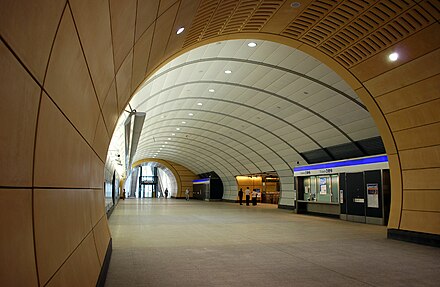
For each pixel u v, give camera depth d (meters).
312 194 22.47
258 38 9.81
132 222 15.56
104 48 3.65
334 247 9.23
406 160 10.76
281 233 12.11
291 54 13.38
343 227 14.42
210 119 25.41
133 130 16.64
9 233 1.64
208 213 22.25
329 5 8.18
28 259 1.92
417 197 10.43
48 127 2.31
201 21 7.57
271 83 16.53
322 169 20.48
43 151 2.23
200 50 12.89
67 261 3.02
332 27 9.03
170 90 17.12
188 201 45.06
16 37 1.60
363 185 16.95
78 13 2.45
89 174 4.66
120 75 5.34
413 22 7.96
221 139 31.25
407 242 10.23
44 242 2.26
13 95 1.64
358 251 8.66
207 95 19.31
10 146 1.65
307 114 18.98
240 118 23.55
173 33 6.74
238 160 35.38
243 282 5.70
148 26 4.96
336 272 6.45
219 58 13.97
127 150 22.61
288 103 18.53
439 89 9.12
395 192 11.12
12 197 1.70
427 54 8.57
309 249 8.89
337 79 14.50
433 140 9.89
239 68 15.09
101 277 5.05
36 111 2.03
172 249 8.65
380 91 10.39
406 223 10.53
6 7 1.45
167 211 23.97
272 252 8.41
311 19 8.82
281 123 21.77
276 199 38.09
